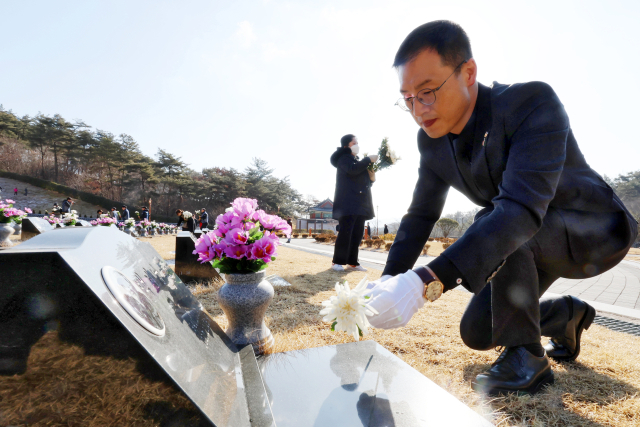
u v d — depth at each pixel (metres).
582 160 1.46
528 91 1.23
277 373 1.35
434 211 1.69
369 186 5.81
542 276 1.70
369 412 1.05
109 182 65.44
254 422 0.91
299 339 2.26
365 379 1.30
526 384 1.50
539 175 1.07
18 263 0.66
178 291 1.34
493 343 1.60
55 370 0.65
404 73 1.18
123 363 0.66
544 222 1.46
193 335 1.08
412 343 2.27
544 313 1.92
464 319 1.83
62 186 64.31
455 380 1.73
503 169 1.32
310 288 4.12
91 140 66.75
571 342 1.94
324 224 65.12
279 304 3.31
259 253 2.12
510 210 1.03
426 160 1.67
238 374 1.17
